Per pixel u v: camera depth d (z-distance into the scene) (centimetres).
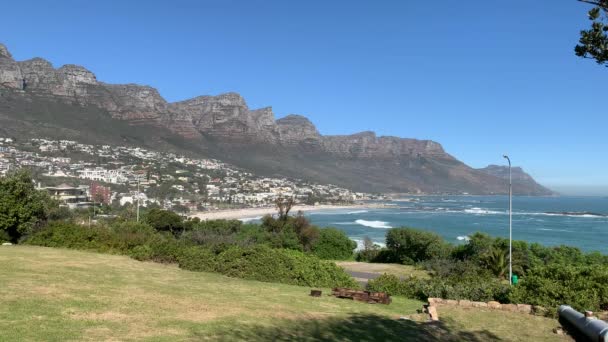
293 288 1692
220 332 924
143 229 3388
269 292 1524
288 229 5394
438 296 1681
